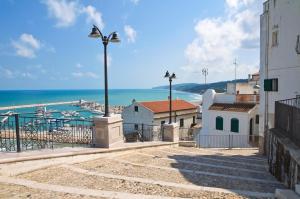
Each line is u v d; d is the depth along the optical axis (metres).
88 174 7.96
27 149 10.52
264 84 19.30
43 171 8.00
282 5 17.31
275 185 9.03
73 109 95.69
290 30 16.69
